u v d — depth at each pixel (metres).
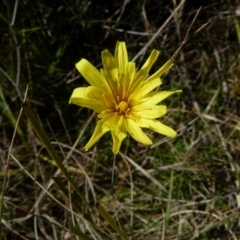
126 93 0.15
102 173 0.27
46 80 0.29
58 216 0.26
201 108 0.29
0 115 0.28
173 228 0.26
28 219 0.26
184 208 0.26
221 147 0.27
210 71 0.30
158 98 0.15
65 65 0.30
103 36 0.31
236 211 0.25
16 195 0.27
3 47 0.28
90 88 0.15
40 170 0.27
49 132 0.28
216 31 0.30
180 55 0.29
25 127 0.28
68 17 0.30
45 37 0.29
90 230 0.22
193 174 0.27
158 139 0.28
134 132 0.14
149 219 0.26
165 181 0.27
